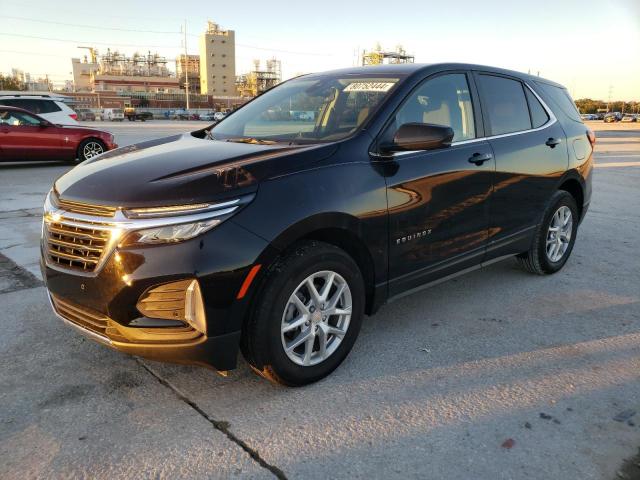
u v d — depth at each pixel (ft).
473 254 12.64
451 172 11.53
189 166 9.21
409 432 8.41
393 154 10.41
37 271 15.65
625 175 39.73
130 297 8.14
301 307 9.23
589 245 19.63
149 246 8.03
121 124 150.92
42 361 10.55
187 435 8.32
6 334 11.67
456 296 14.28
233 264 8.23
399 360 10.71
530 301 13.94
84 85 540.93
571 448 8.02
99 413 8.87
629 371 10.30
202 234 8.09
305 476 7.45
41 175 36.45
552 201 15.06
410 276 11.13
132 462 7.70
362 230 9.82
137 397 9.36
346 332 10.05
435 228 11.36
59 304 9.34
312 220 8.99
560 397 9.39
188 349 8.36
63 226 8.91
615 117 262.47
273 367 9.02
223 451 7.95
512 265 17.03
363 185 9.84
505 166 13.03
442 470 7.55
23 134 38.86
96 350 11.02
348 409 9.02
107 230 8.22
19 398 9.27
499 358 10.81
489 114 13.23
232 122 13.16
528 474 7.48
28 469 7.53
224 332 8.43
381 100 11.03
